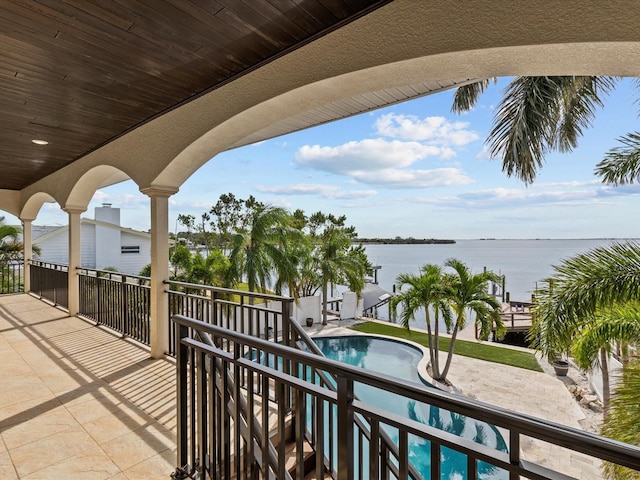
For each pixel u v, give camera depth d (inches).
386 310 702.5
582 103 192.1
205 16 86.7
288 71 104.1
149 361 162.7
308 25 92.0
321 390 52.7
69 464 89.8
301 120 157.2
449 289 313.6
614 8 62.6
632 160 148.8
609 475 135.3
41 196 313.1
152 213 170.1
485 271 334.3
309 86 100.3
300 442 57.2
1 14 84.4
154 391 131.7
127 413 115.6
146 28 91.2
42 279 321.4
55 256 553.3
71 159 229.9
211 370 73.9
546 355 159.9
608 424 124.0
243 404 73.1
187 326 78.5
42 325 225.9
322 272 484.7
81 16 85.7
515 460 34.8
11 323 230.8
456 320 314.2
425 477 178.4
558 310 146.4
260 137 176.2
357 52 89.7
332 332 437.1
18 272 430.0
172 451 96.2
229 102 122.6
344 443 48.2
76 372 148.9
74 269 256.1
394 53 83.8
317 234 536.1
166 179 162.2
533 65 79.0
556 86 187.2
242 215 757.3
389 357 368.5
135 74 116.9
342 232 533.6
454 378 308.7
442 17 77.8
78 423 109.3
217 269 406.3
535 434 33.3
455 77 91.1
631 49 65.2
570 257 153.9
